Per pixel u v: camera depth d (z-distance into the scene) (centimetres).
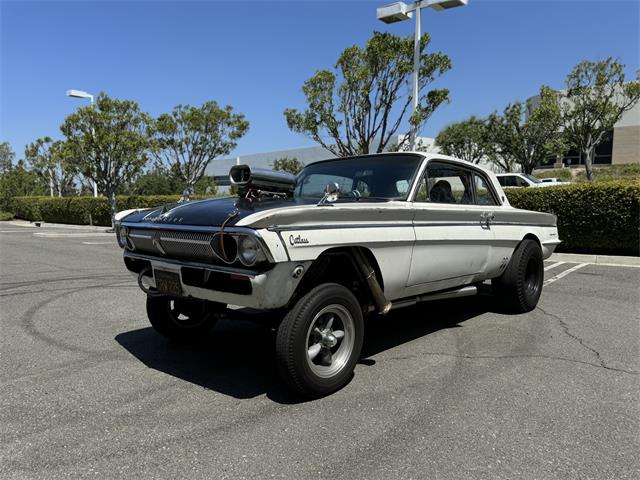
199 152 2536
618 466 276
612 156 4391
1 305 677
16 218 3916
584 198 1145
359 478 266
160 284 404
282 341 346
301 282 382
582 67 2216
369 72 1559
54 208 3195
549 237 647
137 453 293
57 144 3166
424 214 446
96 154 2086
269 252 324
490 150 3359
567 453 289
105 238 1872
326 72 1588
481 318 590
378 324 567
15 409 354
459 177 526
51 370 431
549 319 584
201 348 489
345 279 421
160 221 394
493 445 299
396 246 416
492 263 548
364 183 477
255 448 297
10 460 286
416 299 466
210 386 394
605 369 422
